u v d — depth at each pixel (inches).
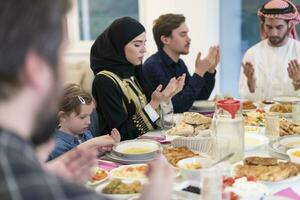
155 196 26.6
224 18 157.9
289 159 59.2
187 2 157.0
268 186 51.1
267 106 92.4
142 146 66.1
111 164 59.9
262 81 113.3
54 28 21.0
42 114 21.9
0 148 19.6
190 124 74.2
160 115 82.3
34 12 20.2
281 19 108.3
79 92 70.0
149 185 27.2
